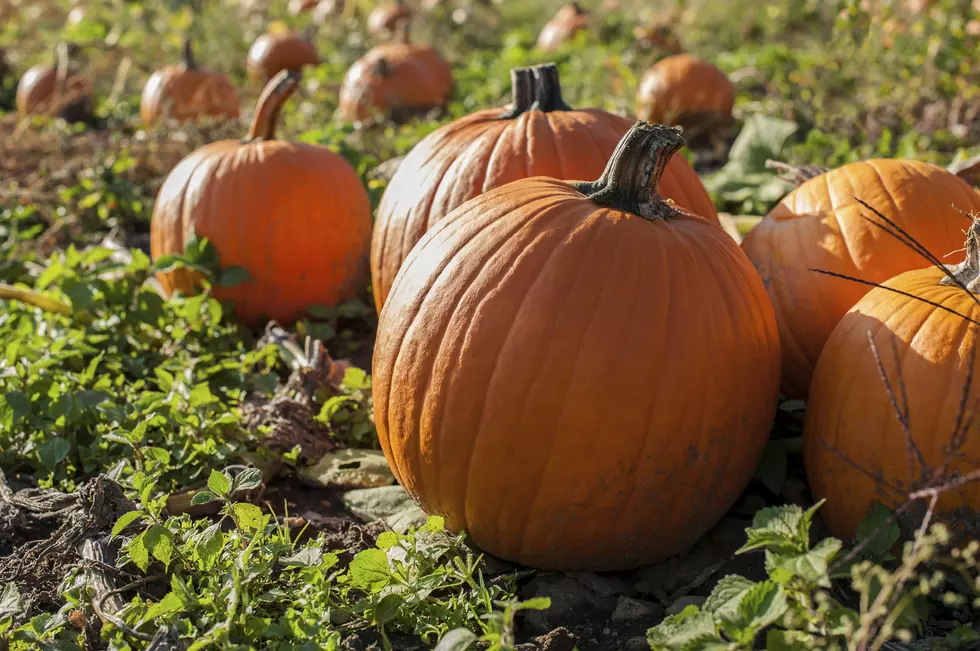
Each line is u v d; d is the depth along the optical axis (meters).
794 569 2.02
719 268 2.57
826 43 8.97
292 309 4.54
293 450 3.29
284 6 15.98
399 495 3.10
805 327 3.12
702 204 3.49
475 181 3.32
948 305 2.47
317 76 9.90
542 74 3.68
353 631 2.39
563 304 2.42
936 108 6.76
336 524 3.04
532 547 2.63
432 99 8.62
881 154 6.06
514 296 2.44
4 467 3.25
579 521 2.55
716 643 1.98
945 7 7.55
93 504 2.71
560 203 2.63
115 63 11.00
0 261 5.21
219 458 3.18
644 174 2.65
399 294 2.68
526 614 2.58
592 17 12.34
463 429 2.48
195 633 2.18
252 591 2.37
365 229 4.66
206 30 12.76
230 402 3.65
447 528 2.77
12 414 3.21
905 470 2.44
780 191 5.45
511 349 2.42
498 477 2.50
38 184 6.05
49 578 2.61
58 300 4.29
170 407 3.32
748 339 2.56
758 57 9.63
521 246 2.51
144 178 6.44
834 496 2.64
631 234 2.52
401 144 6.40
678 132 2.65
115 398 3.60
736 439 2.58
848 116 6.90
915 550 1.96
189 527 2.58
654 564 2.81
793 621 2.05
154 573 2.57
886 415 2.46
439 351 2.50
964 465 2.35
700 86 7.51
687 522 2.64
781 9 11.66
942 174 3.19
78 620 2.44
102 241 5.79
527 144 3.36
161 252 4.51
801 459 3.24
